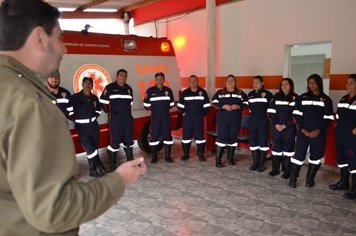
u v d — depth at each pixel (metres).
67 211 0.70
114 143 4.87
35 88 0.80
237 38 6.05
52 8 0.84
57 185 0.70
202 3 6.54
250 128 4.83
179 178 4.49
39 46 0.81
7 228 0.77
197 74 6.97
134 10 8.33
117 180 0.85
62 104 4.12
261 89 4.77
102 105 4.71
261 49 5.68
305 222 3.10
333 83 4.74
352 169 3.73
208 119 5.94
